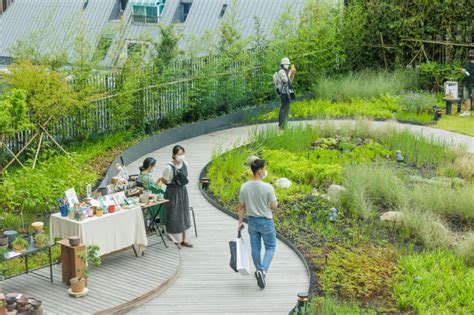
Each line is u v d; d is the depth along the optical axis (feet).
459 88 75.66
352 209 45.29
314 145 59.62
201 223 44.42
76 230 35.22
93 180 48.57
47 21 79.51
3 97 47.91
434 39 78.74
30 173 44.57
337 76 78.64
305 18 79.10
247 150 56.65
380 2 79.82
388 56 81.76
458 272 36.81
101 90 58.18
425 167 54.70
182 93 64.80
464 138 62.49
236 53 69.77
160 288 35.01
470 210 44.29
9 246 34.86
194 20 112.57
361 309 33.35
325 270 36.86
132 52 61.05
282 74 62.34
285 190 48.70
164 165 55.52
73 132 56.65
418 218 42.27
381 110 70.33
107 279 35.60
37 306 30.96
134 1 118.52
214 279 36.70
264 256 35.60
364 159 53.98
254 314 33.01
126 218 36.99
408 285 35.12
